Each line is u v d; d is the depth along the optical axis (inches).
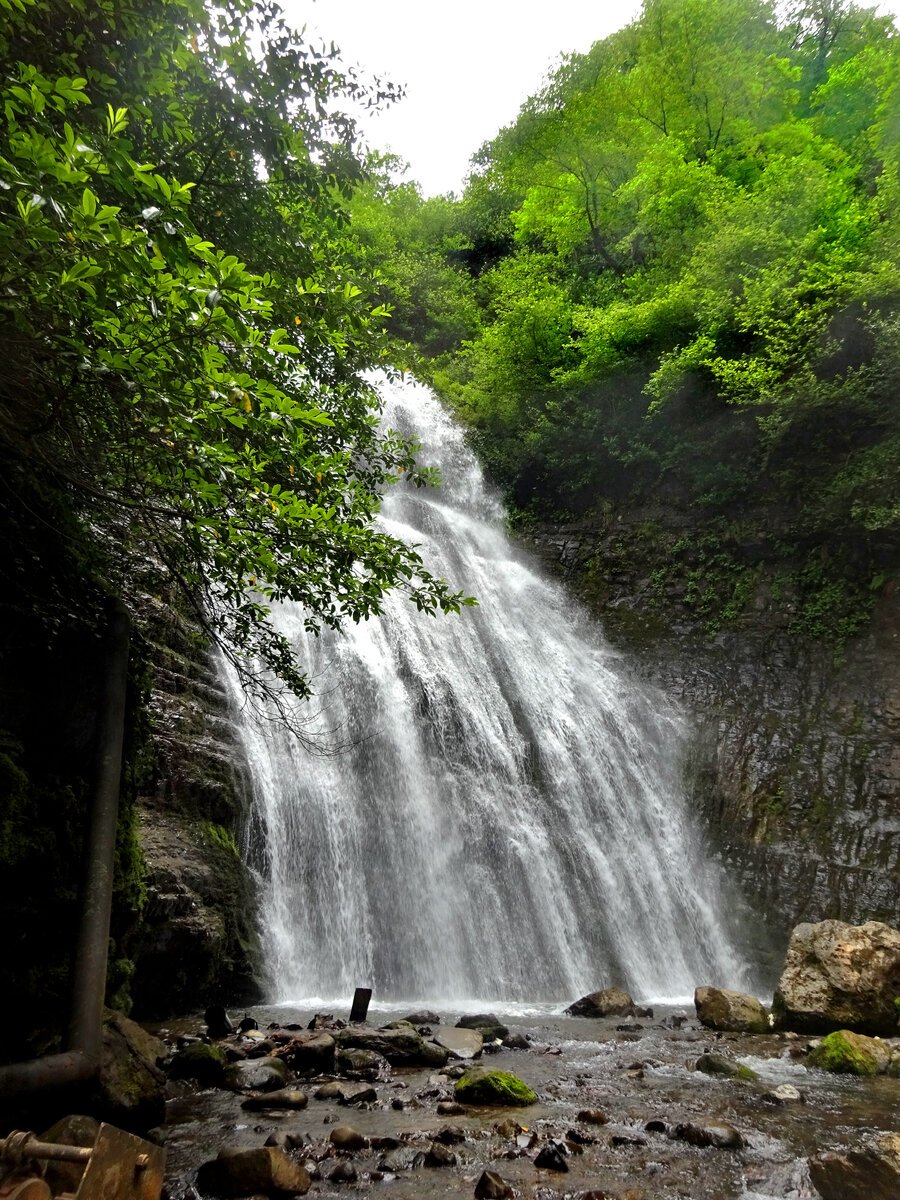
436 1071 250.5
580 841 589.3
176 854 346.9
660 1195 160.7
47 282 132.1
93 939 187.6
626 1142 191.0
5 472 204.1
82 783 227.0
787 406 733.3
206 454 185.0
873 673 664.4
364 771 502.0
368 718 536.4
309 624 258.5
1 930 196.7
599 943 528.4
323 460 233.3
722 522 823.1
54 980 204.5
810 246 762.8
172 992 324.5
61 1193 107.6
